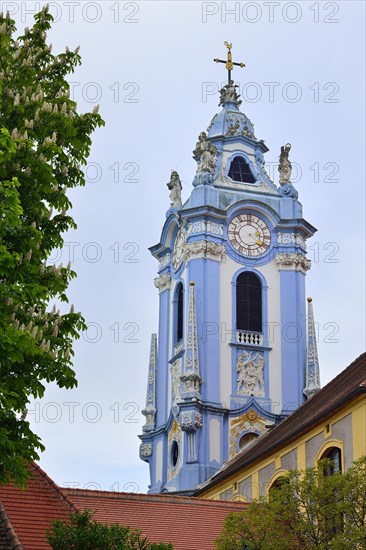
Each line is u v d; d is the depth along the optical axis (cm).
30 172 2842
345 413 4041
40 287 2748
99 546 2991
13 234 2736
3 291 2666
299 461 4359
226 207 7719
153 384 7844
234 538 3409
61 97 3053
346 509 3234
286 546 3316
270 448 4581
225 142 8106
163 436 7581
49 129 2964
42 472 3597
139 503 4103
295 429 4512
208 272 7550
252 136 8181
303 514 3347
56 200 2912
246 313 7575
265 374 7456
